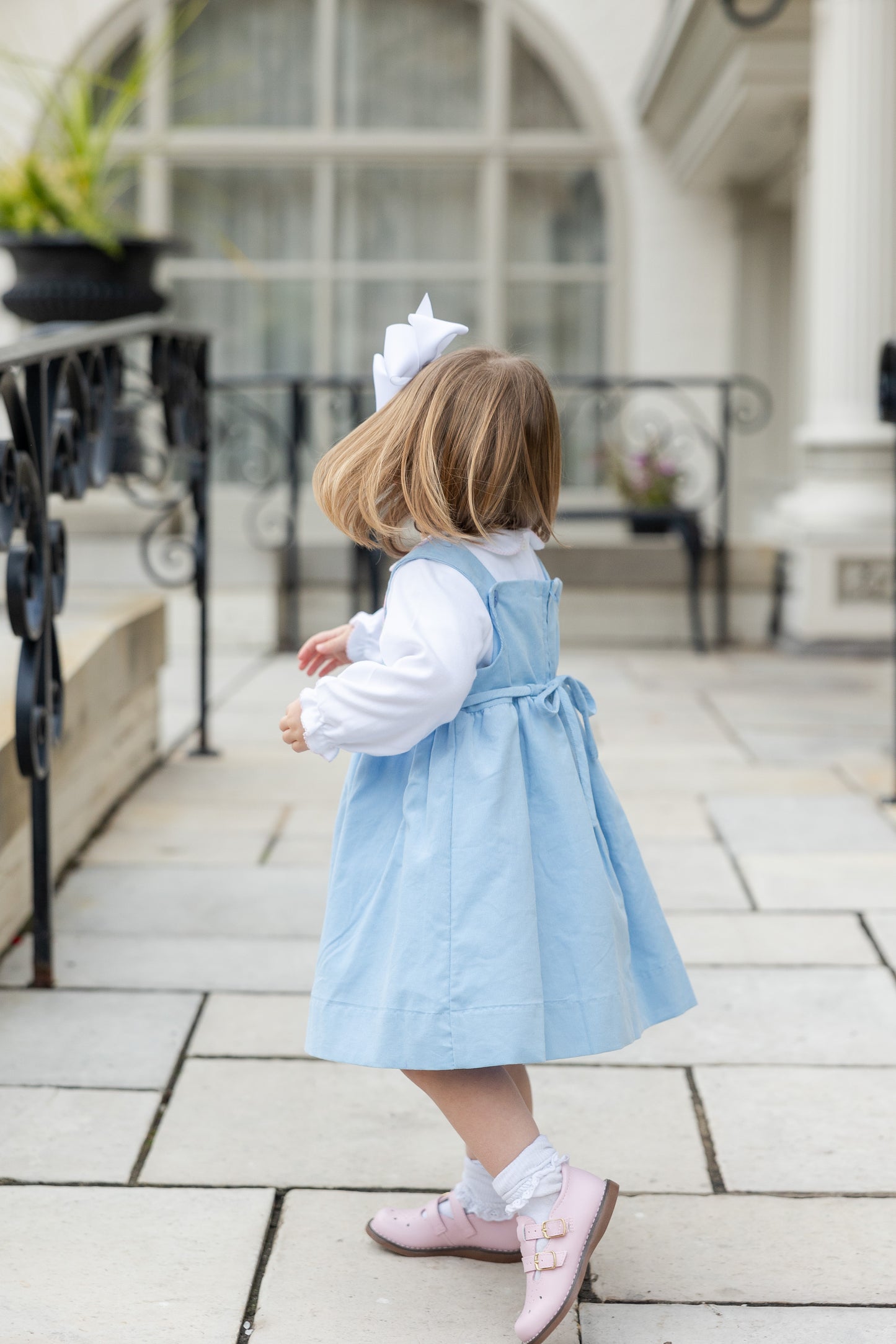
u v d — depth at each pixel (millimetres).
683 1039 2086
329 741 1351
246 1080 1951
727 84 5941
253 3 7531
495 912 1319
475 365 1413
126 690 3365
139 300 4523
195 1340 1378
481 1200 1520
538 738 1401
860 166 5348
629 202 7539
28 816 2500
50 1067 1978
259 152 7547
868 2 5230
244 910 2625
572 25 7441
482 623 1378
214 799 3396
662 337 7609
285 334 7738
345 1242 1563
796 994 2244
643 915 1474
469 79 7559
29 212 4473
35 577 2141
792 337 7605
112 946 2436
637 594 5922
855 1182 1688
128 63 7574
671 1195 1659
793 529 5703
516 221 7660
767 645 5961
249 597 5598
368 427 1433
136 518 5605
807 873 2830
